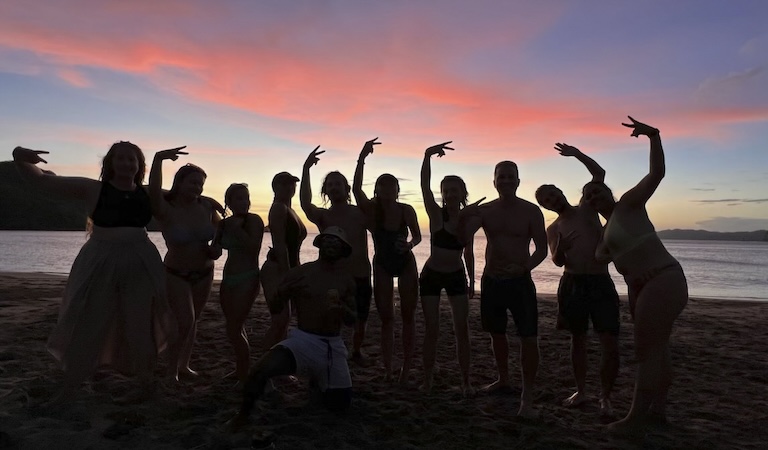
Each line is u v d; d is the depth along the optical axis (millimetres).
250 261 4719
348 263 5402
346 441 3668
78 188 4094
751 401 5082
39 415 3854
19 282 15008
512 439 3852
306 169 5426
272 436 3545
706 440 3967
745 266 44000
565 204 4902
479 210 4730
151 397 4270
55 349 4016
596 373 6039
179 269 4660
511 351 7051
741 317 11062
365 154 5457
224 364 5852
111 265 4031
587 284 4629
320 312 4098
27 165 4078
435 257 4938
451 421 4203
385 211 5277
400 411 4367
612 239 4035
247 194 4723
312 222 5402
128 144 4145
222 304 4703
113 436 3480
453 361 6496
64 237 104250
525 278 4527
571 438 3896
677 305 3773
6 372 5117
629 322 9914
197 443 3449
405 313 5215
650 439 3939
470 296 5461
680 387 5555
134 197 4145
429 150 5082
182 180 4613
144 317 4125
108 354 4223
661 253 3875
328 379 4113
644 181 3906
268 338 4824
